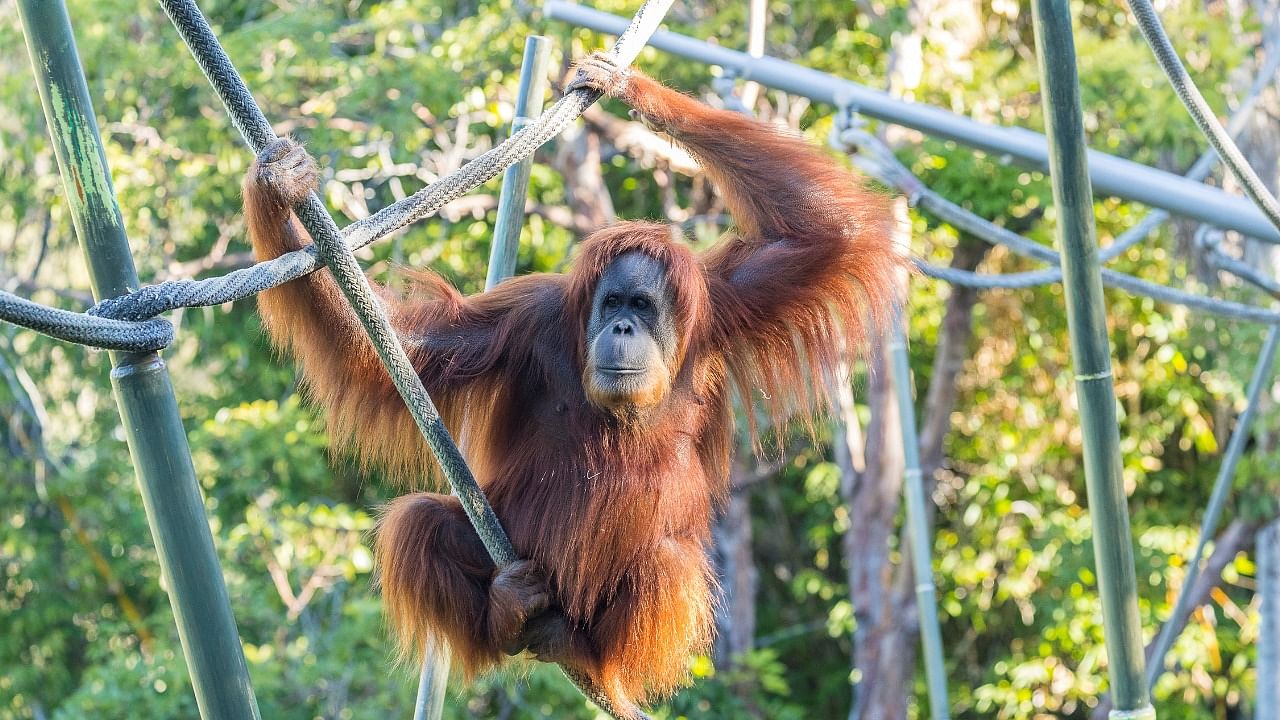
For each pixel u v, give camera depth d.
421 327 4.66
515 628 4.33
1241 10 15.18
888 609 15.74
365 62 13.56
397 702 12.26
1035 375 17.81
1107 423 4.98
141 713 12.30
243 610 13.07
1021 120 13.89
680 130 4.98
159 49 13.59
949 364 15.46
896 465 15.45
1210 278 15.62
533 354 4.62
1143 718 5.01
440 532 4.56
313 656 12.54
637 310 4.37
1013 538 17.02
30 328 3.24
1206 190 7.29
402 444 4.71
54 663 15.91
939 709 9.48
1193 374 17.14
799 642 19.61
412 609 4.57
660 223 4.64
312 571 13.81
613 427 4.44
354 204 13.22
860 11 15.00
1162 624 15.85
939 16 14.28
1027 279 8.33
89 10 13.40
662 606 4.46
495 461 4.75
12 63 14.31
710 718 14.73
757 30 9.43
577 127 14.34
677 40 8.10
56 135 3.54
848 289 5.03
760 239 5.04
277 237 3.76
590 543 4.43
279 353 4.33
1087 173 4.96
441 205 3.92
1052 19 4.89
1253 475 14.79
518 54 13.41
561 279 4.74
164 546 3.60
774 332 4.95
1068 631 16.20
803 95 7.93
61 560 16.03
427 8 13.86
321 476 14.30
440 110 13.29
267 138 3.67
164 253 14.79
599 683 4.57
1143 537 15.98
